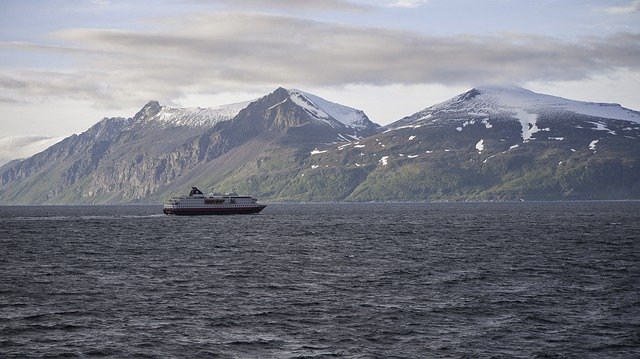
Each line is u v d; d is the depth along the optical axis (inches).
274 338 2267.5
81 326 2436.0
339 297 3004.4
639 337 2256.4
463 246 5516.7
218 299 2962.6
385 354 2080.5
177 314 2640.3
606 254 4753.9
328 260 4498.0
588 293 3075.8
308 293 3112.7
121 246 5708.7
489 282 3435.0
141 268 4094.5
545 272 3801.7
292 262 4384.8
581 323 2463.1
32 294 3097.9
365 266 4141.2
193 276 3708.2
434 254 4859.7
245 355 2070.6
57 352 2107.5
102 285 3378.4
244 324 2468.0
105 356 2066.9
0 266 4237.2
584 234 6825.8
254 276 3695.9
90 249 5438.0
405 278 3590.1
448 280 3506.4
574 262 4264.3
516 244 5664.4
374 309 2726.4
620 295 3021.7
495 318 2549.2
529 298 2955.2
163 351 2116.1
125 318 2568.9
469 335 2299.5
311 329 2389.3
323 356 2059.5
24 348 2150.6
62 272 3912.4
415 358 2037.4
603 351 2103.8
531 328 2391.7
